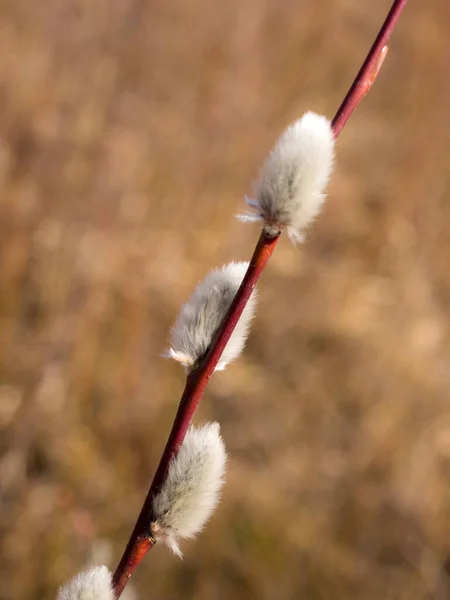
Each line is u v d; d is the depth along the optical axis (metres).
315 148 0.34
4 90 0.97
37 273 0.88
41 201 0.93
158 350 0.93
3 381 0.82
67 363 0.84
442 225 1.19
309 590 0.80
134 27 1.03
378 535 0.84
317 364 0.99
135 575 0.77
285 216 0.34
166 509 0.35
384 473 0.88
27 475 0.80
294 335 1.03
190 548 0.80
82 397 0.85
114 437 0.86
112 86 1.00
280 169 0.34
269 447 0.91
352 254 1.17
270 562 0.81
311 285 1.08
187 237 1.00
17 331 0.85
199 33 1.11
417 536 0.83
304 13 1.28
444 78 1.32
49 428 0.82
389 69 1.44
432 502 0.86
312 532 0.83
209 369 0.35
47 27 1.02
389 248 1.15
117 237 0.94
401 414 0.92
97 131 0.97
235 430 0.91
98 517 0.80
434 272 1.14
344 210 1.21
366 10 1.47
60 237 0.90
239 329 0.35
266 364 1.00
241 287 0.35
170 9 1.10
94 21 1.02
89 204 0.94
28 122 0.97
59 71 1.00
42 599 0.72
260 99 1.14
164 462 0.35
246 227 1.06
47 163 0.94
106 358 0.88
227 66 1.12
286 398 0.95
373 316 1.05
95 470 0.83
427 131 1.26
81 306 0.86
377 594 0.80
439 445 0.90
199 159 1.05
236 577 0.79
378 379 0.96
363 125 1.35
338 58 1.39
